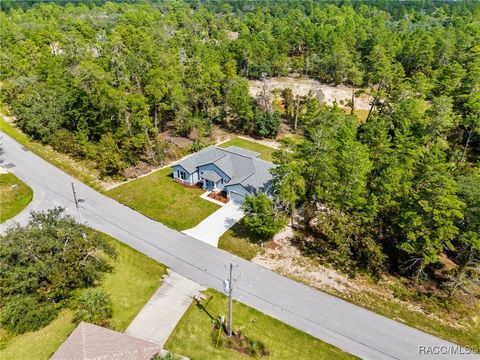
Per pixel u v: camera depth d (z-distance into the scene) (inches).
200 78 2650.1
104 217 1720.0
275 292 1306.6
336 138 1895.9
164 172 2143.2
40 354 1039.0
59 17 5605.3
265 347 1091.3
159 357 984.9
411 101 2161.7
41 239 1151.0
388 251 1496.1
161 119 2645.2
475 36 3533.5
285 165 1502.2
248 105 2608.3
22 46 3388.3
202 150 2174.0
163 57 2792.8
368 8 5890.8
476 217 1301.7
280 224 1481.3
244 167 1898.4
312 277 1385.3
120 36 3560.5
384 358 1071.0
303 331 1151.0
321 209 1777.8
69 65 2979.8
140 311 1205.1
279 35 4005.9
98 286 1299.2
